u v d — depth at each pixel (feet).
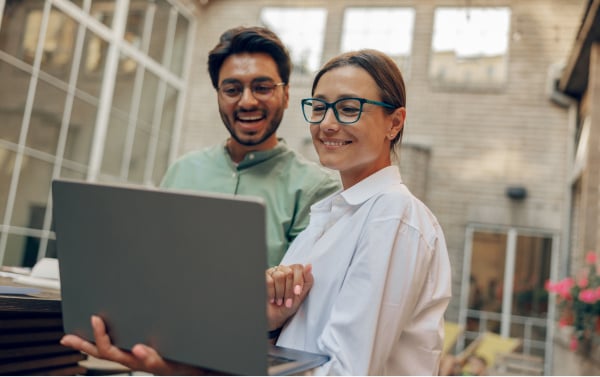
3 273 6.14
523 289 21.90
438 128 23.07
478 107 22.94
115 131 19.80
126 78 20.31
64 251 2.89
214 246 2.47
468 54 23.34
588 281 13.67
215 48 5.47
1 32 14.53
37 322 4.08
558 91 22.07
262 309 2.40
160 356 2.66
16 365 3.89
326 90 3.39
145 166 21.95
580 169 18.93
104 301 2.79
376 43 24.07
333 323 2.95
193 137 24.31
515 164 22.38
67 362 4.49
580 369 15.21
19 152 15.40
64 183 2.84
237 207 2.40
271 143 5.75
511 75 22.88
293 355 2.92
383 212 3.12
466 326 21.98
